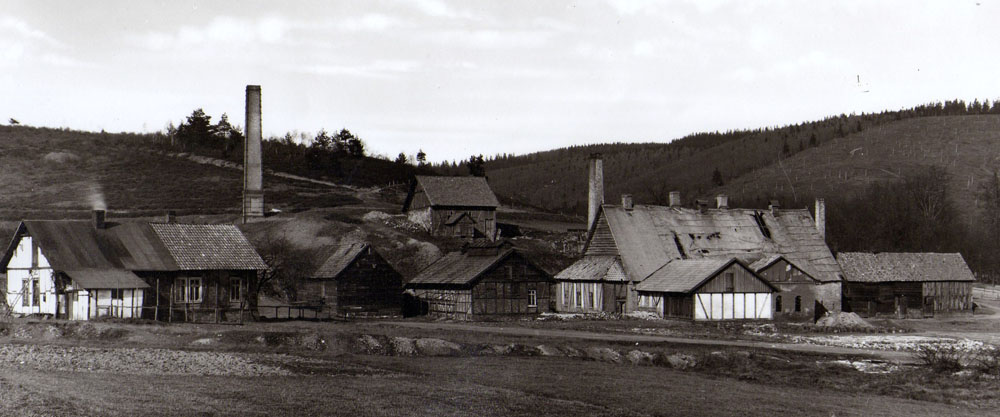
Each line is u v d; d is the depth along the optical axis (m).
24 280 67.19
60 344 47.94
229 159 184.00
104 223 68.56
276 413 30.97
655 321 76.69
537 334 60.50
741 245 92.06
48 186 151.00
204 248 70.25
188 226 72.00
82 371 39.22
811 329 73.44
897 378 45.56
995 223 184.62
